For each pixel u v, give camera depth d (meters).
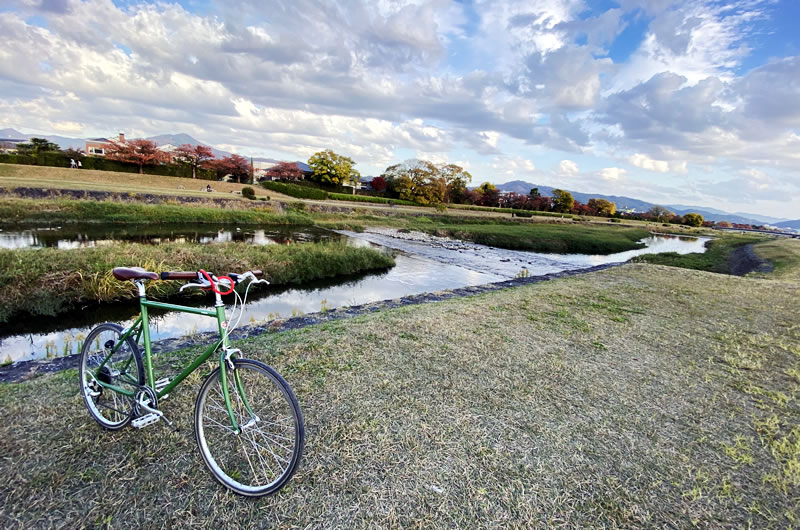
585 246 29.09
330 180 62.22
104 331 2.63
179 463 2.32
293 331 4.91
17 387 3.16
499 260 19.16
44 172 35.00
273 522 1.96
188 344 4.44
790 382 4.23
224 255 10.95
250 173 63.50
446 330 5.19
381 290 11.29
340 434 2.71
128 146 46.88
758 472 2.65
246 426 2.15
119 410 2.57
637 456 2.74
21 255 7.98
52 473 2.17
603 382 3.93
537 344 4.91
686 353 4.98
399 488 2.25
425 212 43.53
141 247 10.54
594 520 2.13
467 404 3.29
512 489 2.32
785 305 8.10
